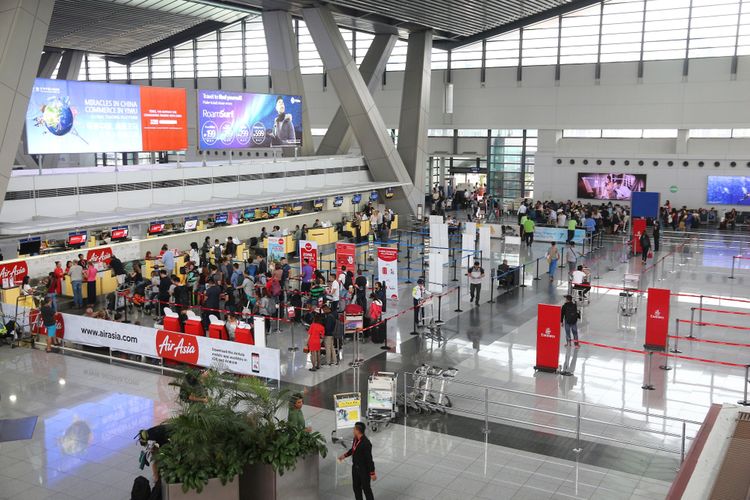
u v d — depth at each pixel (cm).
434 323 1867
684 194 3722
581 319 1933
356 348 1548
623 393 1373
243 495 916
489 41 4119
